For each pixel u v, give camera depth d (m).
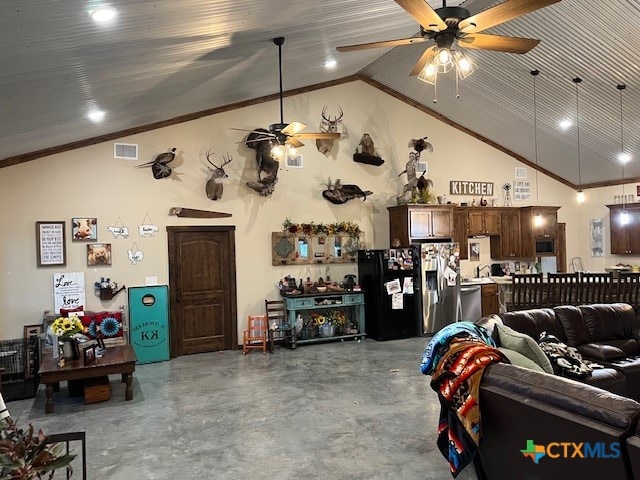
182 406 4.59
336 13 4.34
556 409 2.10
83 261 6.32
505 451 2.49
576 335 4.68
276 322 7.39
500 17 3.17
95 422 4.20
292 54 5.35
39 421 4.26
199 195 7.04
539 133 8.79
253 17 3.76
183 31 3.54
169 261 6.81
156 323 6.56
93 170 6.41
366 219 8.27
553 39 6.11
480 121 8.92
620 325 4.90
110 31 3.07
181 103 6.05
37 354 5.26
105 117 5.43
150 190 6.73
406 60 7.50
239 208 7.30
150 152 6.74
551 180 10.28
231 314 7.20
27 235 6.05
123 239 6.56
